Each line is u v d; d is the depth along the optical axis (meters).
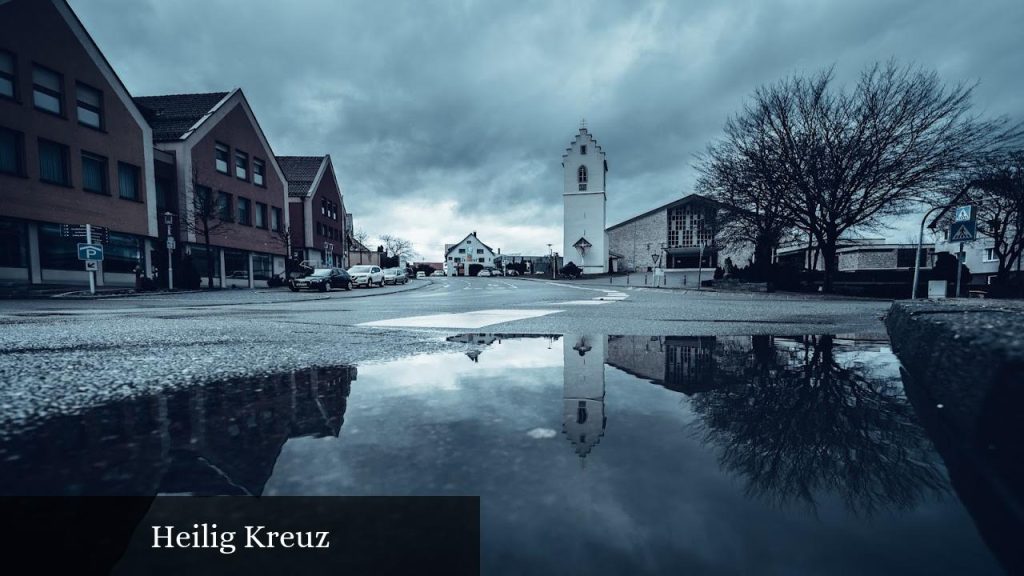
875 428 1.22
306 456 0.99
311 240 39.91
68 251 18.12
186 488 0.82
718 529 0.69
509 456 1.01
